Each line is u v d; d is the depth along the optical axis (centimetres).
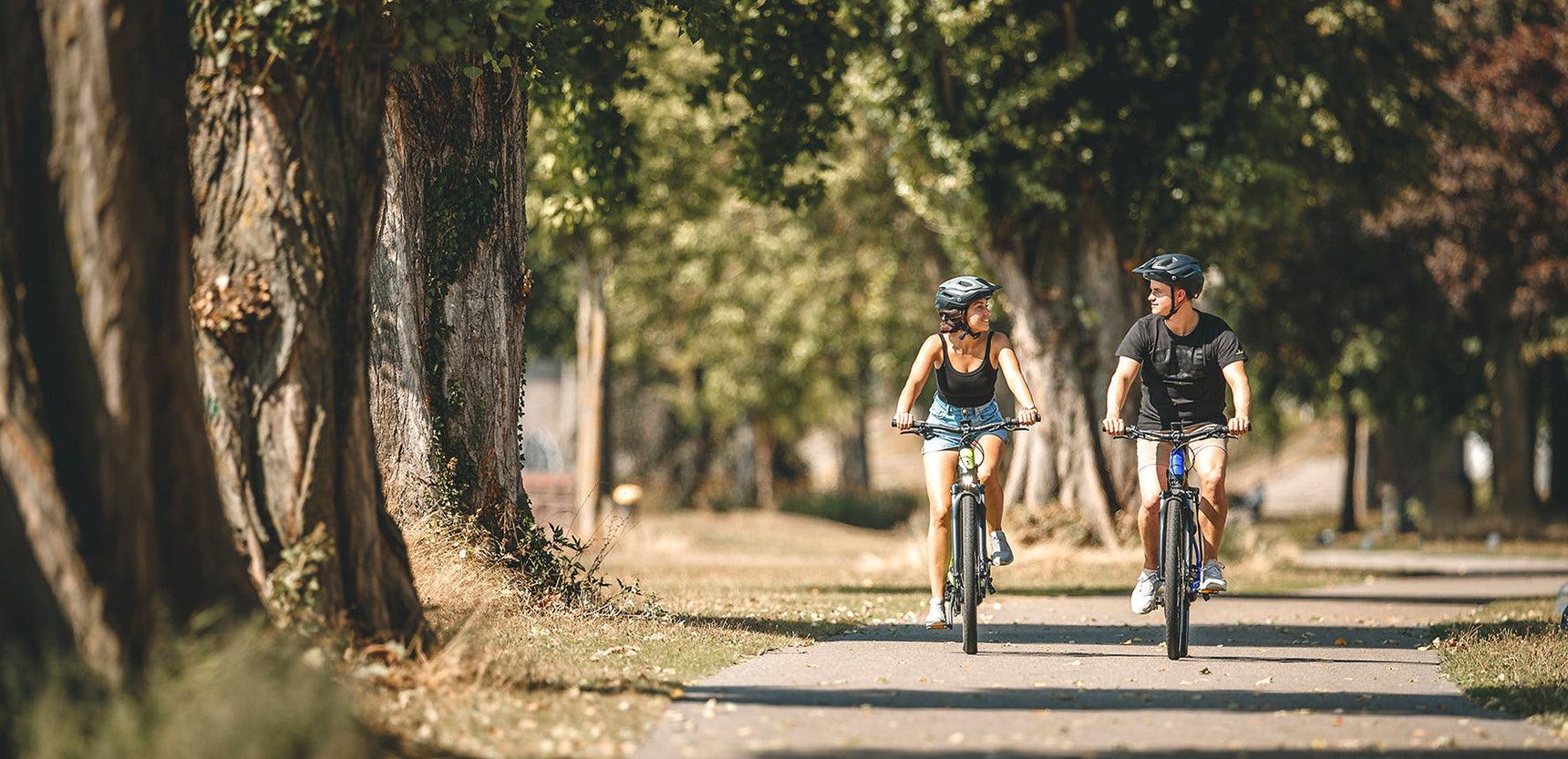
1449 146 5109
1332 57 3719
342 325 1241
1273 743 1120
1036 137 3569
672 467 10181
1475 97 5234
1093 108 3538
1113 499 3866
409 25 1341
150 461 1033
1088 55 3503
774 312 6581
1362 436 9981
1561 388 7625
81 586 962
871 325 6594
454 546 1888
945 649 1727
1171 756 1060
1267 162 3725
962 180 3631
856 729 1152
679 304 7169
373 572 1253
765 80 2867
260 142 1213
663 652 1603
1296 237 4838
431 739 1050
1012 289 3884
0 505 951
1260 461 13550
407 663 1235
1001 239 3834
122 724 862
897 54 3506
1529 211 5388
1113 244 3809
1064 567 3575
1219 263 4059
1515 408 6366
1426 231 5812
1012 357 1634
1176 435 1633
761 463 10062
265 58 1203
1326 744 1113
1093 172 3688
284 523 1209
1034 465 3881
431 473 1950
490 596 1817
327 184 1233
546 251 5762
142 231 1041
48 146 1020
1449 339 6638
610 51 2794
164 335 1055
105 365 1010
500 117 2069
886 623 2081
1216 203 3650
